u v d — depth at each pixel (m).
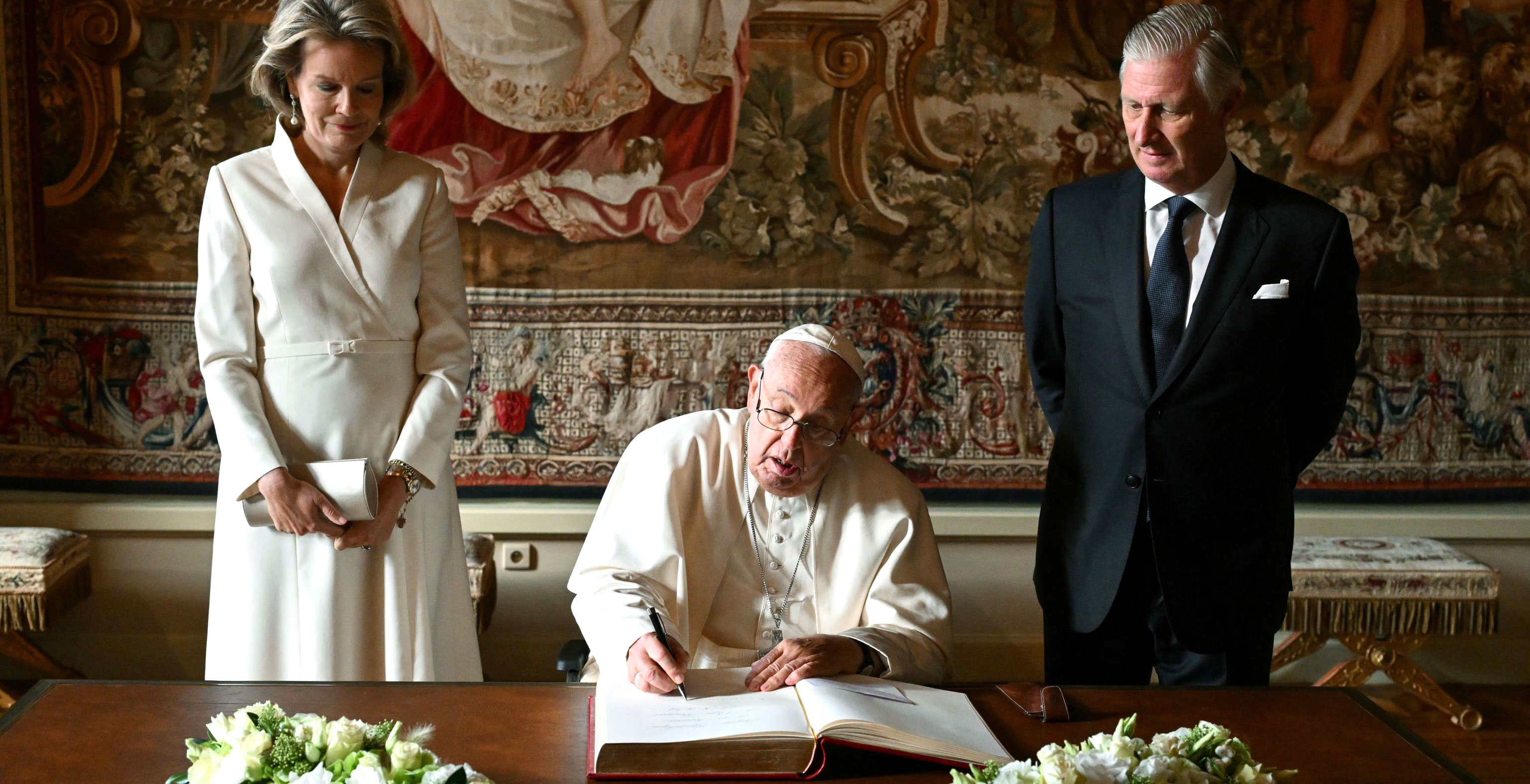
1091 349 2.53
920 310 4.24
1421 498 4.32
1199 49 2.23
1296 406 2.60
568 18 4.04
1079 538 2.54
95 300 4.03
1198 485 2.42
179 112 4.00
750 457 2.23
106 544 4.07
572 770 1.62
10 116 3.92
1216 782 1.44
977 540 4.29
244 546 2.50
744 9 4.09
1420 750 1.77
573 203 4.13
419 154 4.07
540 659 4.23
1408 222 4.23
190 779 1.35
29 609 3.58
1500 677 4.41
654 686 1.83
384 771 1.30
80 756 1.62
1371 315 4.25
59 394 4.05
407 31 4.02
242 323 2.51
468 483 4.20
